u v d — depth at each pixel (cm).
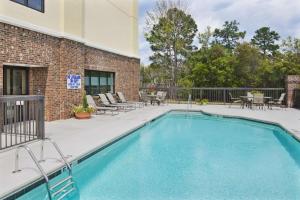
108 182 617
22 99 767
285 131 1140
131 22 2214
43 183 552
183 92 2570
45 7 1184
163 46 3544
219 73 2858
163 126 1403
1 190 471
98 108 1512
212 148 945
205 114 1797
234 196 545
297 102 2002
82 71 1449
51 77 1231
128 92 2161
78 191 563
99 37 1725
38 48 1135
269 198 537
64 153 707
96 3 1678
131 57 2203
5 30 967
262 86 2959
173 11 3519
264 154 870
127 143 1015
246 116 1527
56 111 1275
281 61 3091
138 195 546
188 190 573
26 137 881
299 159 816
